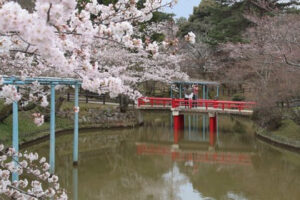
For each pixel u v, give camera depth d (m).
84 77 3.58
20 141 12.47
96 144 14.78
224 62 26.20
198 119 24.20
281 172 10.81
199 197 8.61
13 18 1.73
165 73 19.78
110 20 3.80
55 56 2.25
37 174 4.43
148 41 3.69
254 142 15.40
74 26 3.24
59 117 16.75
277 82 14.09
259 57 16.33
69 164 11.21
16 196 3.19
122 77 16.42
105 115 18.72
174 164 12.05
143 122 20.58
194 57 28.89
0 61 3.96
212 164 12.07
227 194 8.80
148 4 3.76
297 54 12.02
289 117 13.75
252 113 16.09
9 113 12.38
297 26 14.05
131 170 11.12
